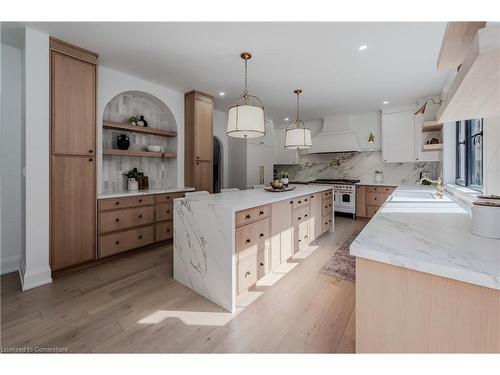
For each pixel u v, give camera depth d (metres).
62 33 2.40
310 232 3.40
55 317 1.84
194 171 4.10
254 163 5.91
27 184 2.30
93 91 2.77
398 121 4.89
